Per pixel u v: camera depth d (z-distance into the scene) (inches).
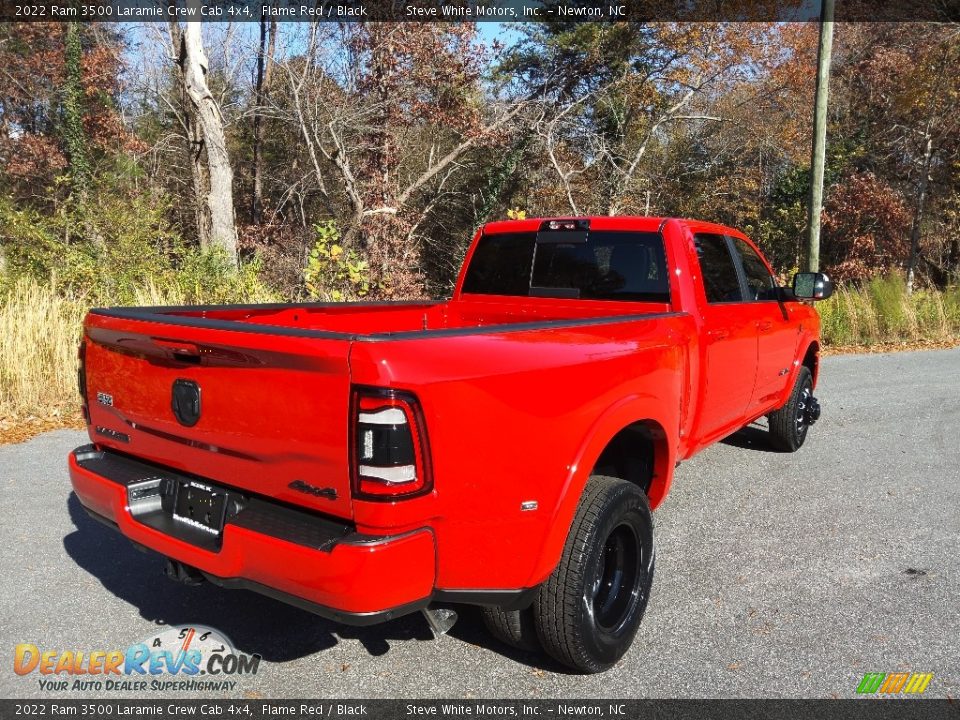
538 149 896.9
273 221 821.2
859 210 975.0
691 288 159.6
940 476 219.1
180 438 110.2
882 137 1055.0
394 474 87.2
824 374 406.3
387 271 677.9
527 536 102.7
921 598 142.8
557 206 936.9
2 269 418.3
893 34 994.1
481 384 95.3
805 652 124.1
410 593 92.5
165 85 876.6
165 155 919.0
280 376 93.9
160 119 954.1
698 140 1079.0
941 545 168.1
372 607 89.5
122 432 122.4
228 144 1005.8
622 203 909.8
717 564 157.8
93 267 406.9
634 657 123.1
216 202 602.2
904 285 622.8
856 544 168.6
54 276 386.3
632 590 123.9
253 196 1028.5
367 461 87.1
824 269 1023.0
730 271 184.7
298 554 90.8
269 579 95.4
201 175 843.4
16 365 288.4
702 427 165.6
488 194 904.9
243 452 100.5
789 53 1010.7
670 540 170.9
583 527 110.7
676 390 141.2
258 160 935.7
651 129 906.7
